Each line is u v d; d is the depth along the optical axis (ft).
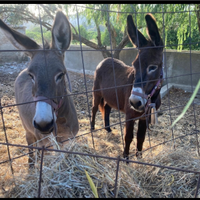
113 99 11.12
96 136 12.88
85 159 5.41
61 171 4.83
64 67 6.51
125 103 9.52
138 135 9.56
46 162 5.14
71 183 4.57
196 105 16.87
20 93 9.14
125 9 16.70
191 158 6.72
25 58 36.65
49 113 5.51
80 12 19.86
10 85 22.80
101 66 12.88
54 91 5.90
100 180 4.86
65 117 7.44
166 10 15.35
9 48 35.37
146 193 5.01
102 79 12.51
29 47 6.77
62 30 6.57
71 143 5.70
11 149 10.52
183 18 15.92
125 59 25.95
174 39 23.38
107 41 35.63
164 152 6.93
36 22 20.86
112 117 15.62
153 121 8.45
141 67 7.86
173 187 5.26
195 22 16.20
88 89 22.52
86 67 30.81
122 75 10.69
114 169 5.43
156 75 8.16
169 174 5.72
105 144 11.59
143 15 15.65
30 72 5.95
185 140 11.41
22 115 8.66
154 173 5.72
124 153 9.48
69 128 7.81
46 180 4.54
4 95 19.29
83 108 17.22
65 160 5.13
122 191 4.77
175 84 21.59
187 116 14.76
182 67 21.09
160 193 5.06
